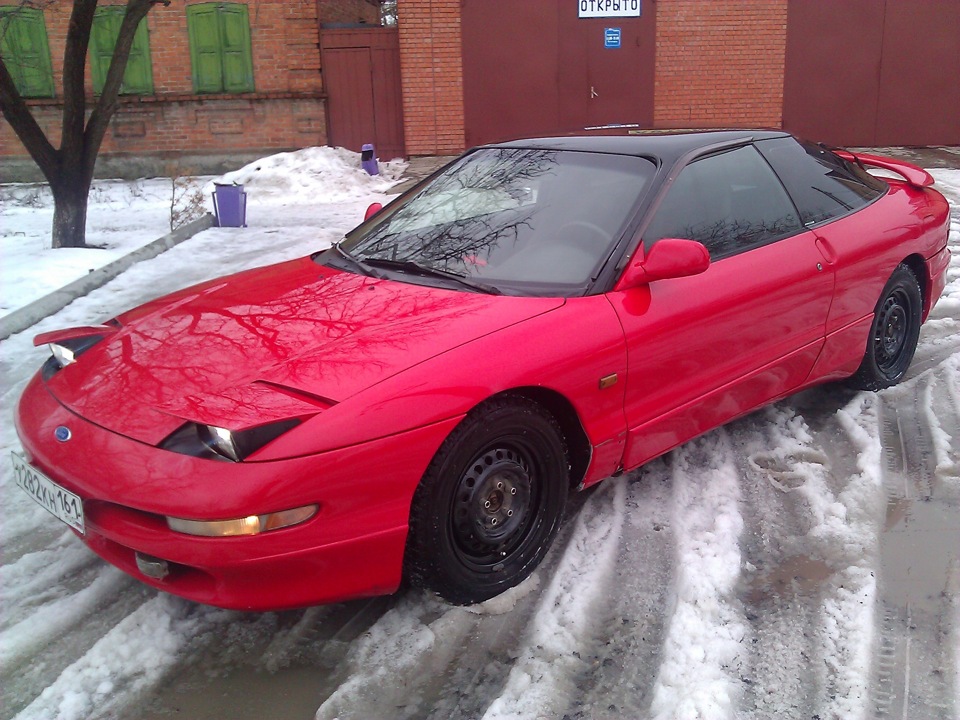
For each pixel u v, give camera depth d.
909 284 4.48
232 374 2.67
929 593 2.88
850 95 14.43
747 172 3.78
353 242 3.81
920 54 14.25
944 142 14.59
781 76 14.34
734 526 3.27
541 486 2.97
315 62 14.15
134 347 3.00
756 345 3.60
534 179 3.67
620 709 2.40
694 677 2.47
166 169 14.35
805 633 2.68
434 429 2.55
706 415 3.50
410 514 2.60
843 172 4.38
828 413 4.34
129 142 14.25
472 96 14.28
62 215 8.66
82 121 8.51
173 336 3.02
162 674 2.58
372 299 3.10
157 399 2.62
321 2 16.05
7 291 6.79
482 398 2.65
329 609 2.88
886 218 4.29
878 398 4.46
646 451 3.29
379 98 14.38
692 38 14.17
